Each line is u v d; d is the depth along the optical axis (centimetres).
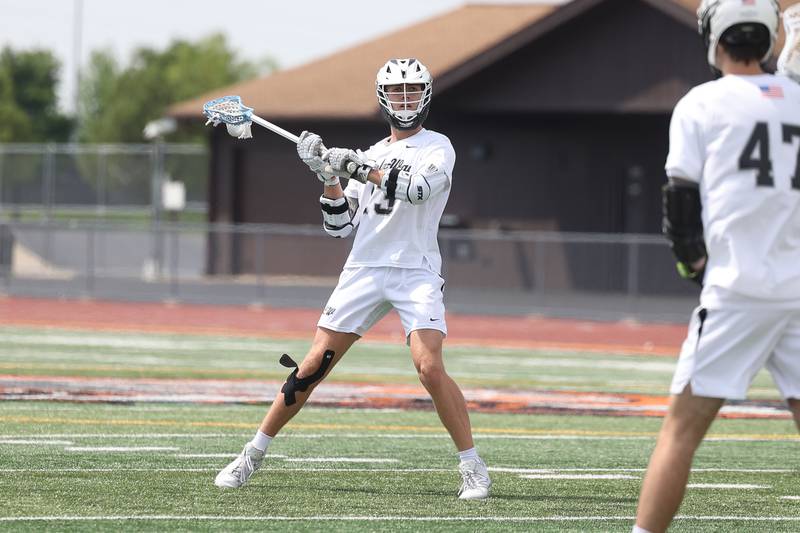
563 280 7575
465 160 8444
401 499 2055
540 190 8306
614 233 8194
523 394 3572
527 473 2339
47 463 2325
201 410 3073
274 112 8631
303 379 2077
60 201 9300
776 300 1462
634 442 2750
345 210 2070
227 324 5872
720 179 1487
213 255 8662
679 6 7206
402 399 3359
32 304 6781
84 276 8419
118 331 5384
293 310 6806
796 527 1908
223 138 8950
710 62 1582
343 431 2805
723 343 1476
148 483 2145
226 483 2106
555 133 8288
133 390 3422
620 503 2061
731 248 1473
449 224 8381
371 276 2052
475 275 7950
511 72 7769
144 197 9194
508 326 6194
